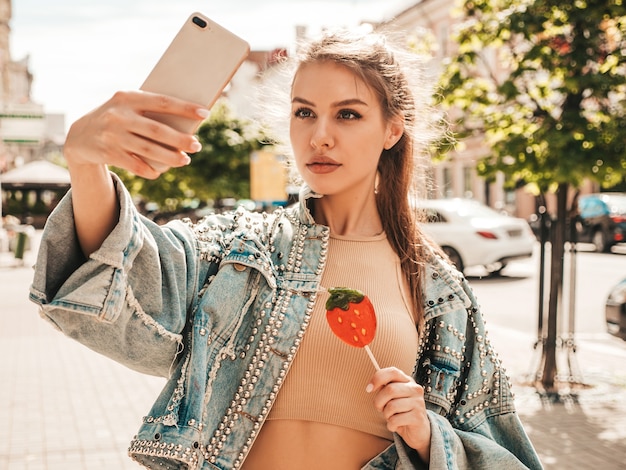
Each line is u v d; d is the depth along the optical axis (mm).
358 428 1522
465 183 30922
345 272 1624
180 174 27422
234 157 27109
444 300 1679
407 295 1681
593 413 5883
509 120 6621
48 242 1283
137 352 1411
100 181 1256
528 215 27719
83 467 4641
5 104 17328
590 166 6027
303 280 1575
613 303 7316
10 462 4719
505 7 6512
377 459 1523
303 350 1527
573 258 6957
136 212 1353
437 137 1893
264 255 1557
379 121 1595
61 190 39688
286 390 1522
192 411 1404
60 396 6375
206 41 1275
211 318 1492
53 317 1319
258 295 1545
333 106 1547
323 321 1541
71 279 1291
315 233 1628
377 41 1646
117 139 1146
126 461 4750
